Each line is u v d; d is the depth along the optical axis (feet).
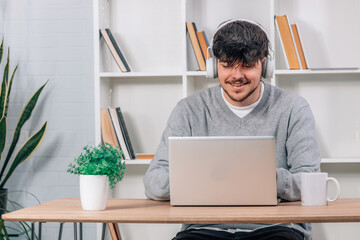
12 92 12.22
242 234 6.44
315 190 6.15
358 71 10.53
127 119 11.59
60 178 12.11
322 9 11.12
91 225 12.08
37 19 12.14
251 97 7.59
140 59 11.55
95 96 10.89
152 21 11.55
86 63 12.07
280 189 6.36
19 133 11.55
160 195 6.71
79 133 12.09
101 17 11.12
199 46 10.78
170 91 11.53
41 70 12.14
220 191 6.15
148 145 11.55
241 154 6.12
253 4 11.24
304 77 11.23
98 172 6.04
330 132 11.19
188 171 6.18
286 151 7.52
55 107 12.12
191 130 7.85
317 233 11.12
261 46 7.15
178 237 6.48
